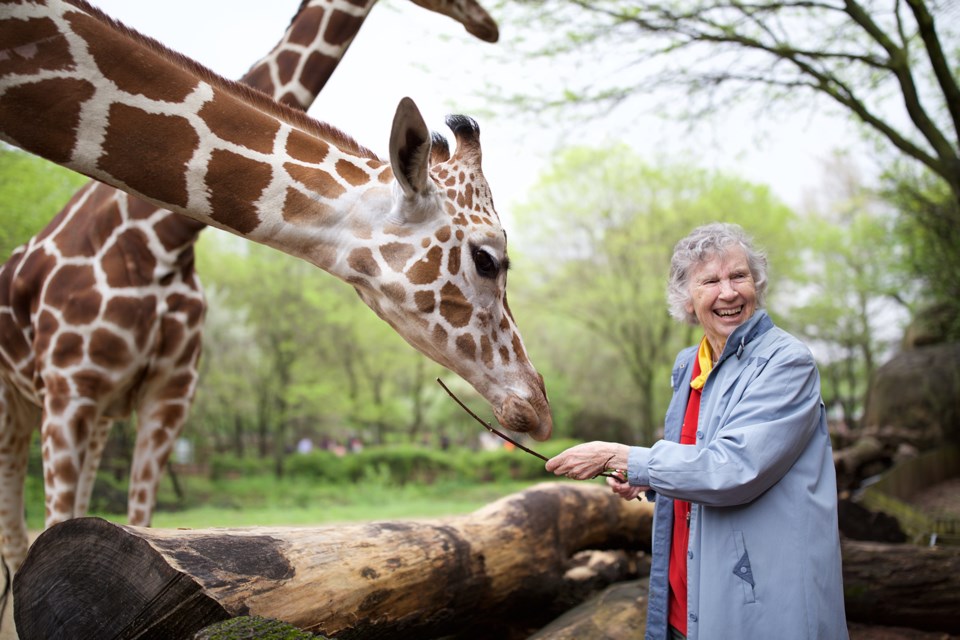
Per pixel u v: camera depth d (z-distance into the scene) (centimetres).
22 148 244
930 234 1233
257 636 188
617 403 2614
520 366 266
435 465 2066
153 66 249
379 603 259
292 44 378
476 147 272
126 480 1557
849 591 383
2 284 396
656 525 228
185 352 387
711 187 2141
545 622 375
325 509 1332
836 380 2897
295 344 2245
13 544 432
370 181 263
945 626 374
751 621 190
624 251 2209
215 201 252
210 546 221
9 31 232
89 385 357
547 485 394
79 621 213
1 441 423
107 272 360
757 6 583
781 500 196
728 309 219
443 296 255
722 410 209
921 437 1330
